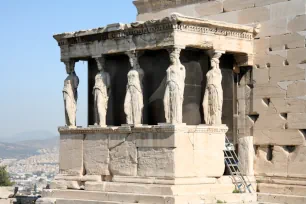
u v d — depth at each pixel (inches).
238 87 1248.2
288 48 1190.9
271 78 1208.8
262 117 1219.2
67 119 1279.5
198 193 1131.3
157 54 1194.6
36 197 1478.8
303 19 1174.3
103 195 1189.1
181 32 1139.9
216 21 1171.9
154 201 1119.6
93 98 1284.4
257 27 1223.5
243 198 1168.8
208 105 1189.1
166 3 1344.7
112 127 1205.1
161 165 1139.3
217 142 1175.6
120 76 1243.2
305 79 1169.4
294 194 1170.6
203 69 1200.8
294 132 1180.5
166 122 1142.3
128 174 1182.9
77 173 1252.5
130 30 1190.9
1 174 3366.1
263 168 1216.8
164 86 1184.2
